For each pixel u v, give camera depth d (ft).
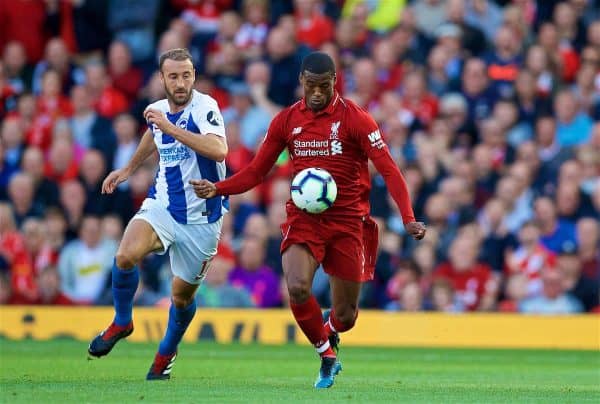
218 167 88.53
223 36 187.93
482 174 168.45
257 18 188.75
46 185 172.45
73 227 169.99
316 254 83.46
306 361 120.26
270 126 85.10
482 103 177.06
